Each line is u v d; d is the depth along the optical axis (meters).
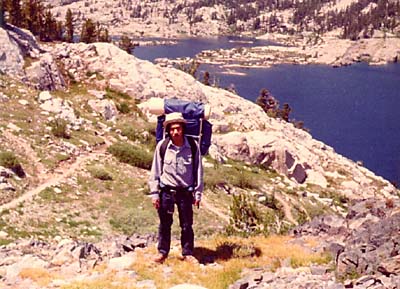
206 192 44.19
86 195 35.31
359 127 184.25
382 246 10.18
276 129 77.69
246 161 64.94
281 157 66.38
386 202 13.97
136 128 55.88
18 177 34.31
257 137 67.19
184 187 11.55
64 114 50.78
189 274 11.26
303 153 73.56
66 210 31.84
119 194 37.12
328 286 9.60
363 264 10.07
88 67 69.56
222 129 69.44
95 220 31.56
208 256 12.47
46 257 12.80
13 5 104.69
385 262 9.71
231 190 48.03
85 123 51.94
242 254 12.49
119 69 69.25
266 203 47.47
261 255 12.49
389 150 159.88
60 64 68.69
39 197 32.53
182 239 12.05
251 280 10.63
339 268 10.29
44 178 36.22
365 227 12.41
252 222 21.06
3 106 47.25
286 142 71.12
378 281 9.43
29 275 11.38
